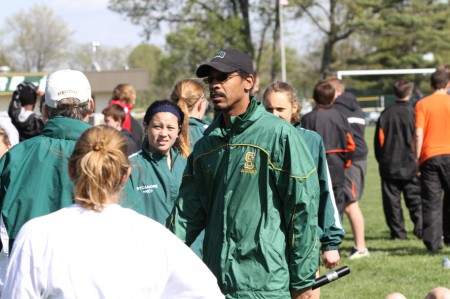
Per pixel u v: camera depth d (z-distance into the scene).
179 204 6.61
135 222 4.65
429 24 83.38
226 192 6.24
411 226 19.48
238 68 6.20
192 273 4.67
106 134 4.68
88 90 6.78
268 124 6.21
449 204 15.09
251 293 6.08
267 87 8.63
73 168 4.67
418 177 16.78
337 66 86.69
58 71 6.77
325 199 8.02
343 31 79.00
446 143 14.39
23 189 6.36
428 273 13.04
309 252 6.18
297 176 6.10
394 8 82.69
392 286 12.20
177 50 71.25
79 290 4.48
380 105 79.38
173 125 8.10
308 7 76.06
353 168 14.81
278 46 75.00
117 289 4.52
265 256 6.09
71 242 4.52
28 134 14.02
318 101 13.30
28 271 4.48
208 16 70.50
